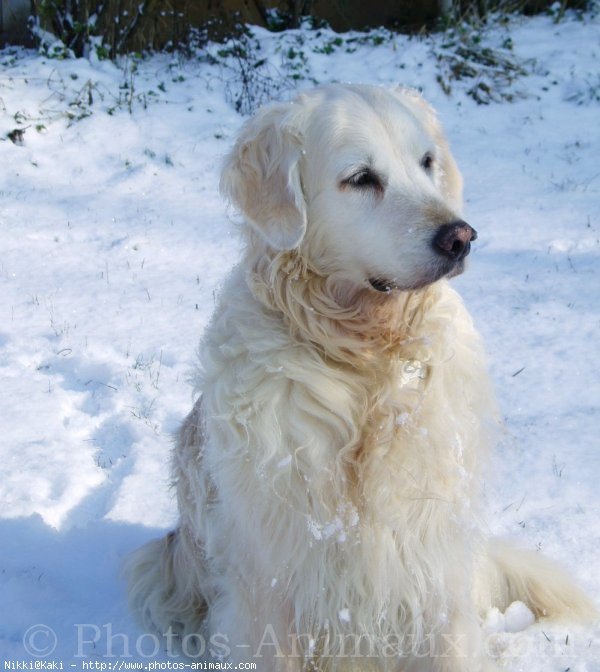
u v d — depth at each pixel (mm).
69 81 5230
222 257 3395
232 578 1706
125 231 3686
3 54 5730
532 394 2338
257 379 1611
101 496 2117
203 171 4496
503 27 6531
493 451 1729
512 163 4543
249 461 1617
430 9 6730
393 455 1616
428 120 1779
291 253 1637
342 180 1639
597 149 4754
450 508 1647
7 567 1900
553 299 2873
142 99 5223
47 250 3479
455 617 1685
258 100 5324
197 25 6008
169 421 2326
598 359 2467
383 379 1635
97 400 2406
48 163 4531
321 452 1607
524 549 1841
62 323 2812
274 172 1666
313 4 6496
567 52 6086
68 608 1836
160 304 2949
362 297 1643
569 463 2094
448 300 1674
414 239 1609
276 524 1626
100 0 5617
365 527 1624
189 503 1794
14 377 2498
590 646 1733
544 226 3590
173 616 1847
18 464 2176
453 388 1654
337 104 1663
